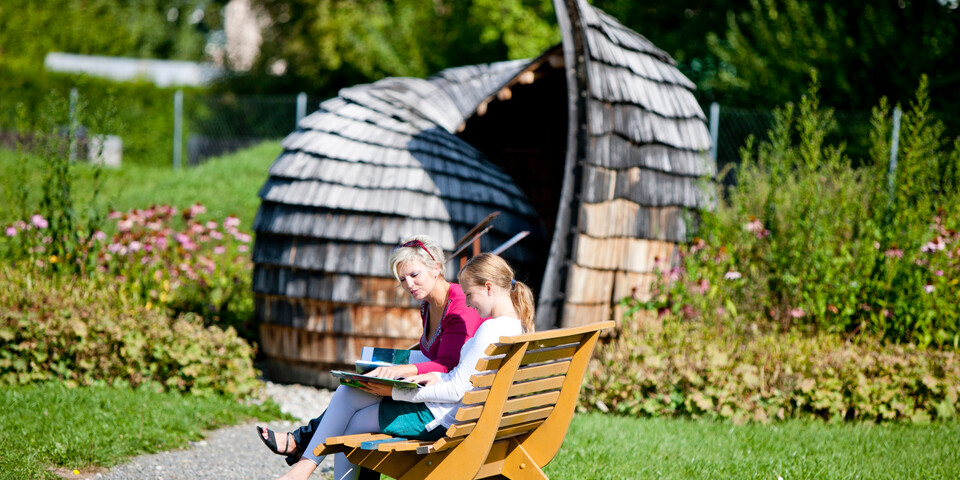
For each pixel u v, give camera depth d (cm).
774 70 1944
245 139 2312
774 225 912
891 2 1914
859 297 866
